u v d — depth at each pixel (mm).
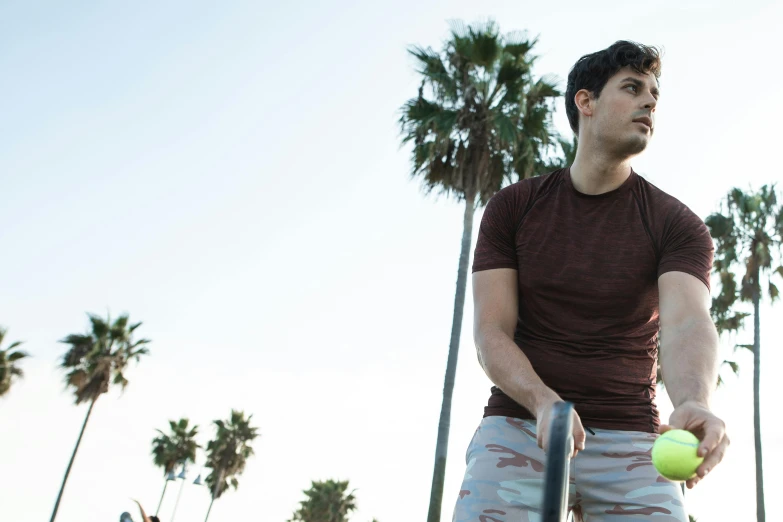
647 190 2422
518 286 2408
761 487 20391
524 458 2174
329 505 57906
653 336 2381
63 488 34219
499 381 2094
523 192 2492
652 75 2357
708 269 2281
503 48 17531
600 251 2328
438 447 15562
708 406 1829
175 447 48812
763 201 22219
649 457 2186
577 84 2453
